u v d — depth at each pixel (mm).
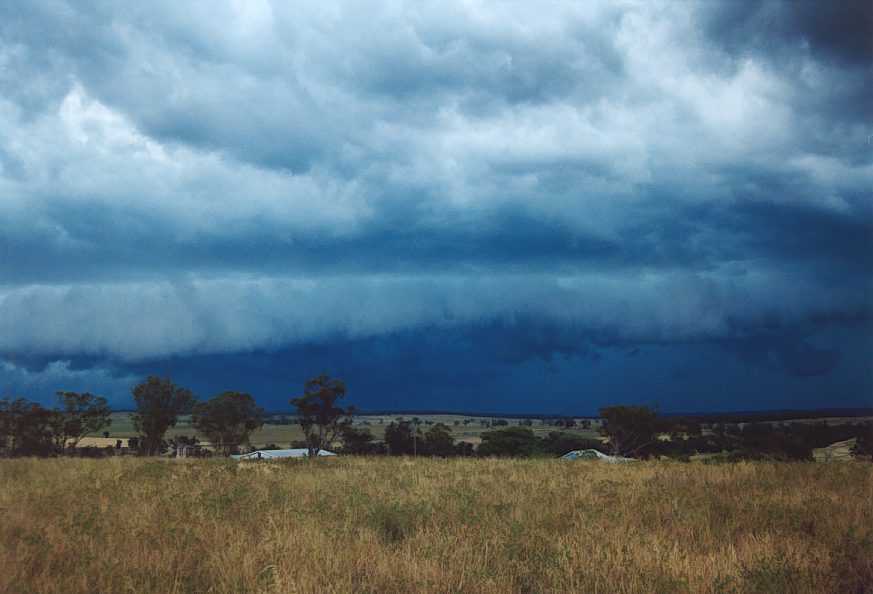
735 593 7574
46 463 22375
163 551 9203
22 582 7770
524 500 13578
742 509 11922
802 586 7727
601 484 15930
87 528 10102
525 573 8375
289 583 7492
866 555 8875
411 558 8727
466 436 128500
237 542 9445
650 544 9336
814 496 13211
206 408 65688
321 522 11078
